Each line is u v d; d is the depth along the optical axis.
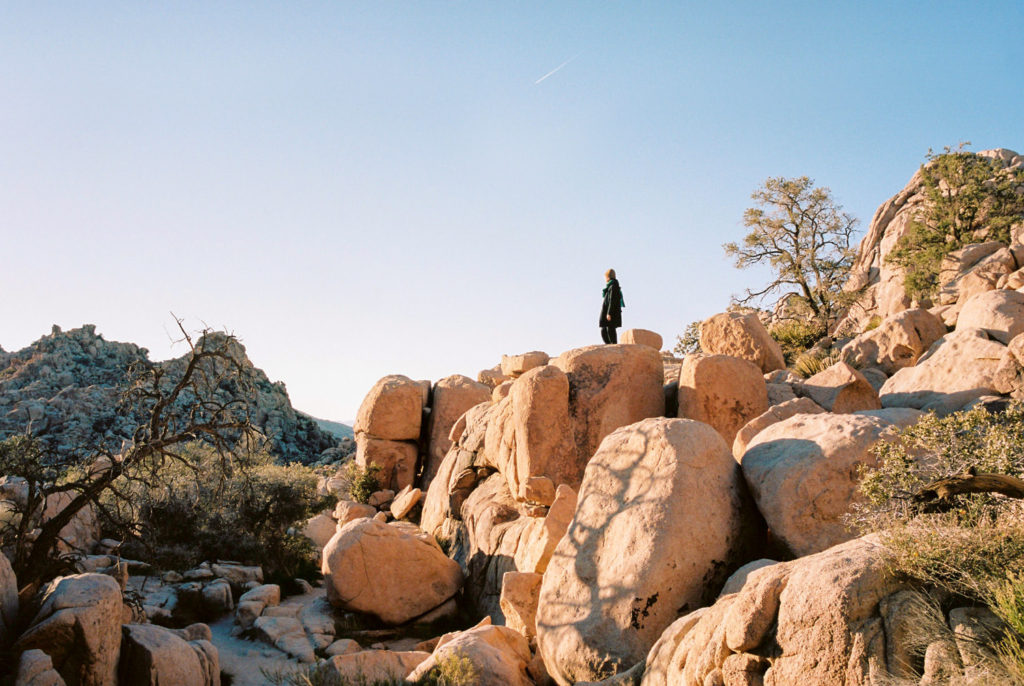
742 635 6.18
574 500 13.81
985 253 33.69
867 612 5.72
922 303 32.81
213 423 16.45
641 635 8.98
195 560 21.36
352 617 16.95
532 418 17.30
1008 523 6.30
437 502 21.95
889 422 10.10
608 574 9.63
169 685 11.12
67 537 19.81
